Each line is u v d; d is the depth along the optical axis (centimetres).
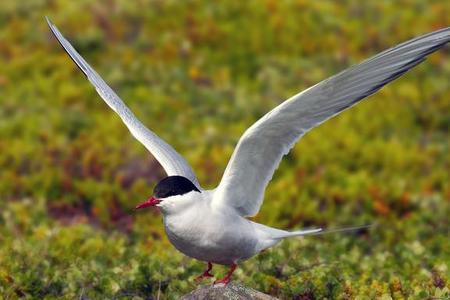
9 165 1584
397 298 1002
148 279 1038
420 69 1973
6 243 1206
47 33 2005
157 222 1363
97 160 1580
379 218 1433
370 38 2047
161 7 2089
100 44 1980
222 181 902
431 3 2223
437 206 1462
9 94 1827
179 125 1731
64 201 1491
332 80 852
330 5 2148
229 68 1952
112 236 1305
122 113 1005
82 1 2127
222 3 2094
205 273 949
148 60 1938
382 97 1869
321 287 1013
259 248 921
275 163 896
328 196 1502
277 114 859
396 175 1612
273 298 897
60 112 1748
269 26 2039
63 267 1110
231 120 1770
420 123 1834
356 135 1716
